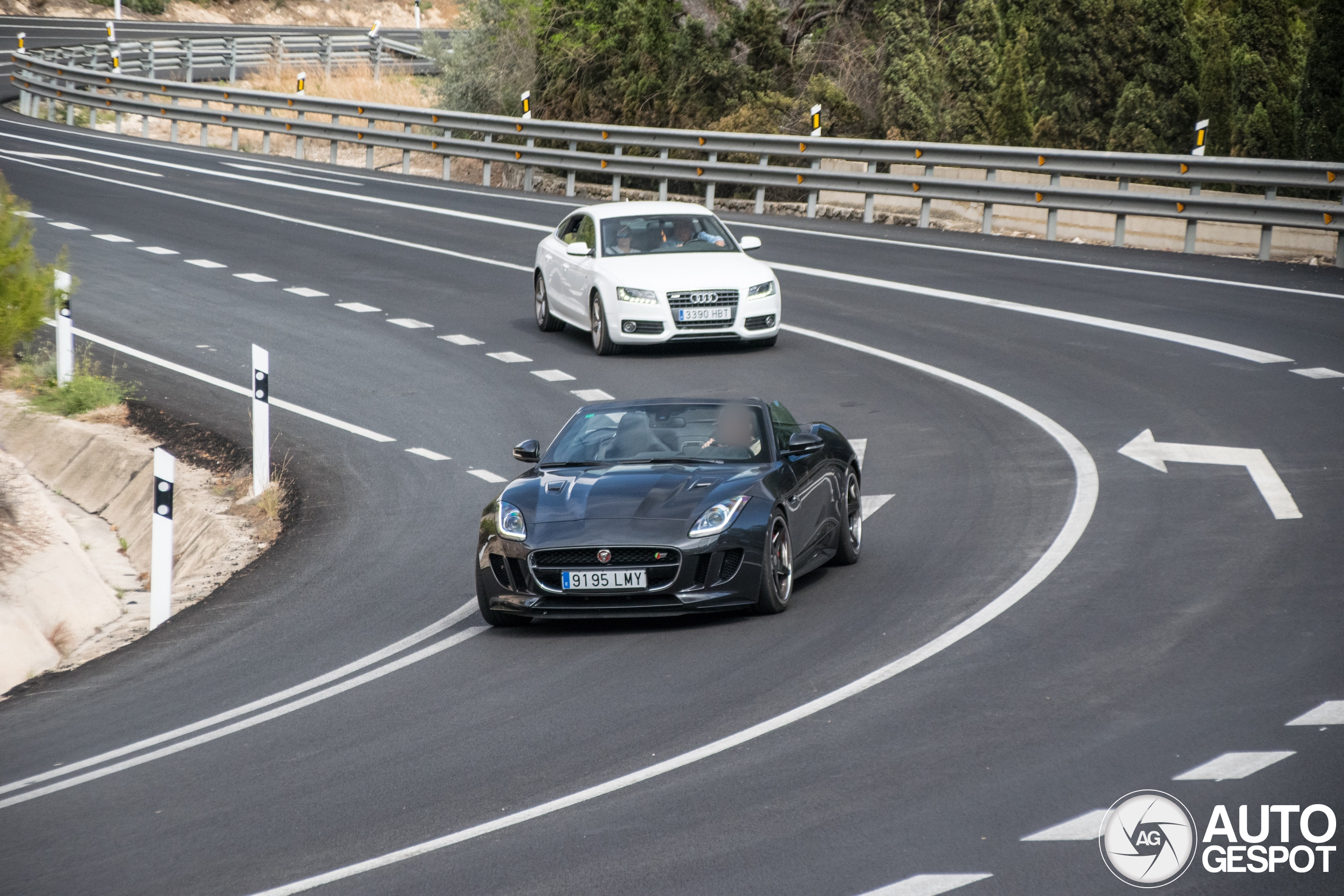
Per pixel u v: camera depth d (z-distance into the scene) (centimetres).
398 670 3250
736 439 3750
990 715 2578
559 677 3062
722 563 3356
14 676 3753
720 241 7138
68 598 4319
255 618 3862
